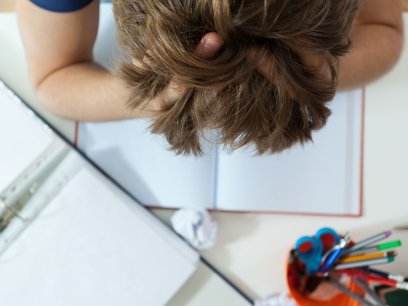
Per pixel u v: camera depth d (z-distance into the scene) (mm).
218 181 555
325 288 518
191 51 281
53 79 545
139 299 517
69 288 504
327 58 317
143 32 300
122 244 522
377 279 483
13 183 503
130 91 360
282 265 559
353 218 566
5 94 524
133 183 549
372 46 544
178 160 551
